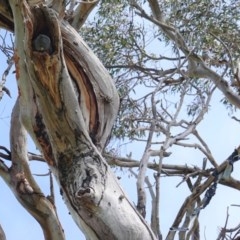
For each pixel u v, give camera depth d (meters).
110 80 9.26
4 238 11.26
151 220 9.32
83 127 8.20
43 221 11.47
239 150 10.03
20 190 11.58
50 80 7.79
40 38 7.59
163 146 10.26
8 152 12.09
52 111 8.00
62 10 9.50
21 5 7.86
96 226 7.93
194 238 10.23
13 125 12.18
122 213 8.01
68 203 8.21
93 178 8.07
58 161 8.29
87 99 8.96
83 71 9.11
